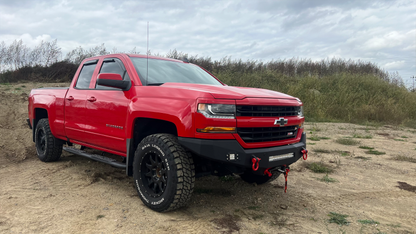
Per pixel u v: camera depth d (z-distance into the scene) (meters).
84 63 4.68
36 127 5.27
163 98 3.05
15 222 2.75
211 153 2.72
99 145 3.98
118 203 3.27
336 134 8.70
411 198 3.66
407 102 13.98
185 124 2.78
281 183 4.21
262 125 3.01
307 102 13.28
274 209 3.25
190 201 3.40
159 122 3.31
